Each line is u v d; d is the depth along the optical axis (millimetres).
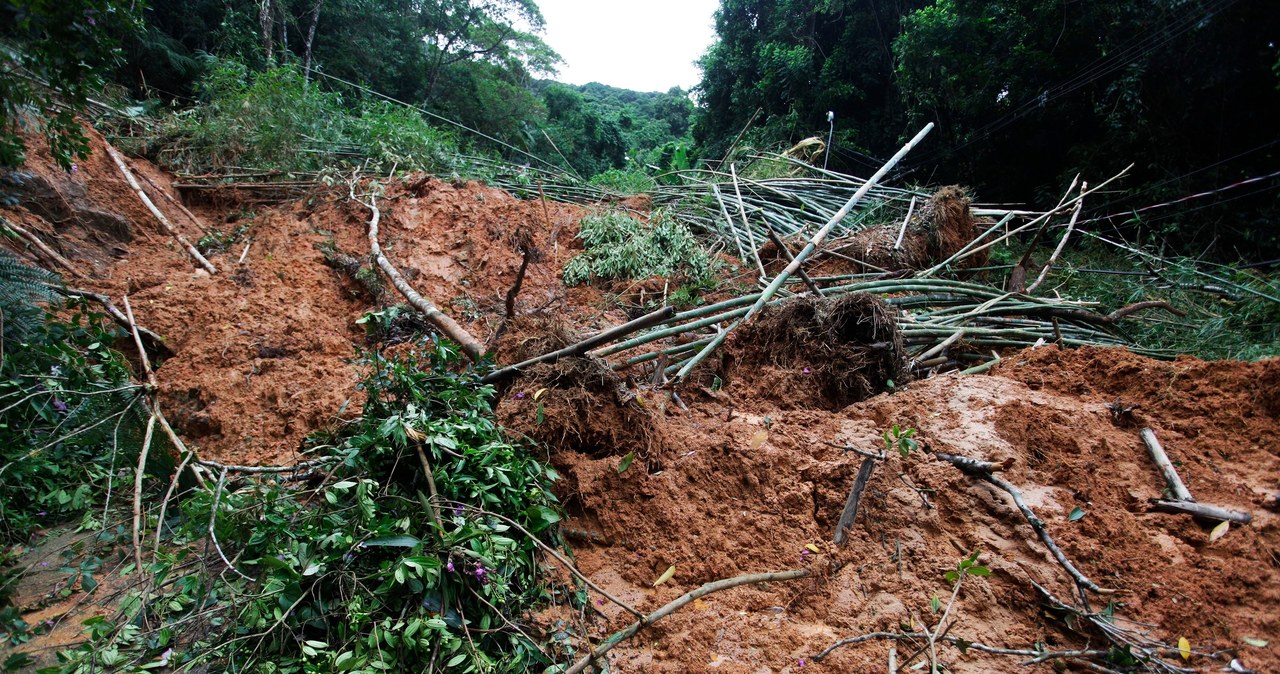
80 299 3223
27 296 3219
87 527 2711
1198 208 8391
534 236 6102
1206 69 8703
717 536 2512
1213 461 2662
